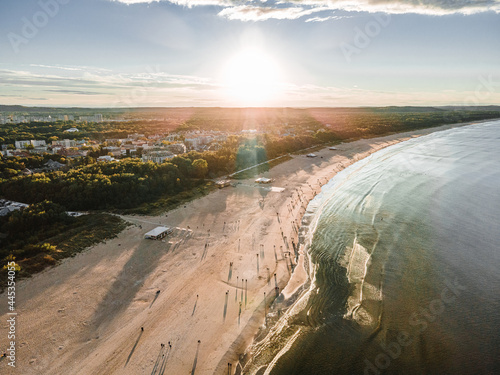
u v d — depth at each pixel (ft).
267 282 205.57
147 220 298.35
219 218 306.55
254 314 176.45
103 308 178.91
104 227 273.13
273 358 147.95
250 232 276.21
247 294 193.47
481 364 140.15
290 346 153.99
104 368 141.28
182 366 143.84
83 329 163.32
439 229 272.72
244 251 243.81
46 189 330.13
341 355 147.64
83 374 137.90
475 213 307.17
